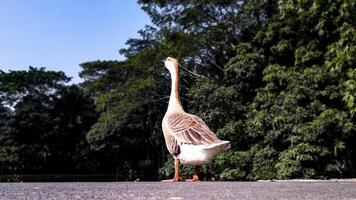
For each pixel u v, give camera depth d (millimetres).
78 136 40156
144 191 3441
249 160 18375
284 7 16562
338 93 16859
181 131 7426
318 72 17219
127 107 26516
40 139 38312
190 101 21719
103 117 30828
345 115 16453
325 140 16969
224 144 7094
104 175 36312
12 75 40406
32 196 2760
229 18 23250
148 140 31141
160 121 27312
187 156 7238
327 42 18203
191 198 2779
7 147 36438
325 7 15781
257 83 21172
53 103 40781
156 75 24406
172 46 21781
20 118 38312
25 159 37500
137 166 37062
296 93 17281
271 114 17906
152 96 25547
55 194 2969
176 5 24219
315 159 16453
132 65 25328
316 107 17219
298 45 19125
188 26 23781
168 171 19375
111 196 2865
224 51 24219
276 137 17516
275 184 5348
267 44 20922
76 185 4441
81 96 41844
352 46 12531
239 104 20375
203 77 22797
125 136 32219
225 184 5250
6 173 37188
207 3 22953
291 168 16047
